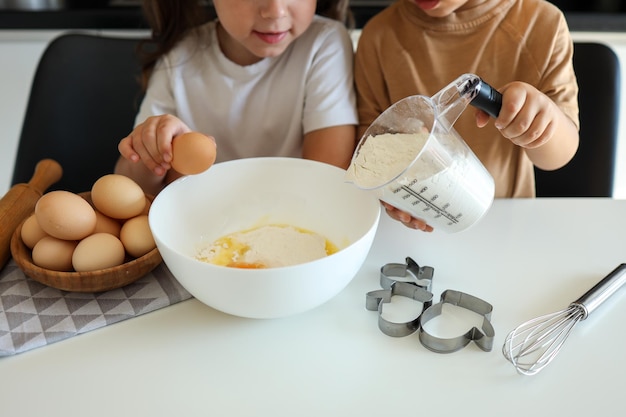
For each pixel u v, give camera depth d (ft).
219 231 2.72
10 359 2.10
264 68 3.61
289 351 2.10
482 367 2.02
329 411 1.86
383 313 2.27
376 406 1.88
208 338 2.17
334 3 3.99
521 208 2.98
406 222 2.52
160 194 2.49
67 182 4.25
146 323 2.26
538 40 3.25
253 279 1.96
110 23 5.16
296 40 3.63
